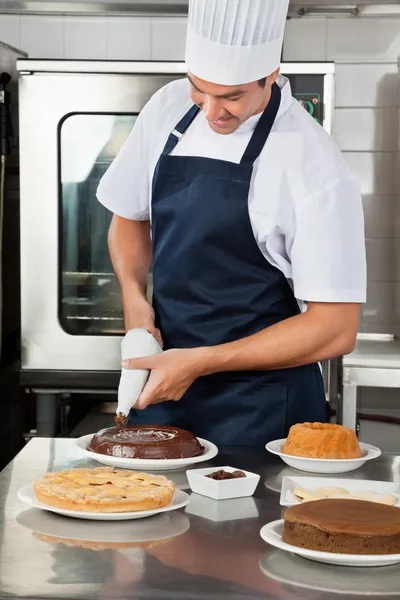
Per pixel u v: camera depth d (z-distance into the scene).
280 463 1.52
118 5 2.73
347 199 1.69
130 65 2.62
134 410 1.85
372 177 3.23
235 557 1.03
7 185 3.01
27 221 2.66
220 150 1.78
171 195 1.80
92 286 2.69
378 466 1.52
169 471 1.44
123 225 2.02
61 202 2.67
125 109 2.63
